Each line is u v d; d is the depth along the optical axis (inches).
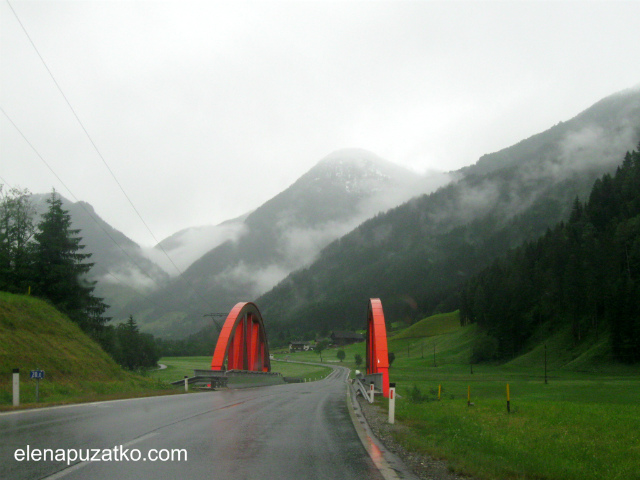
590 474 356.8
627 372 3127.5
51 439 379.2
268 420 556.4
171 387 1257.4
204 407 684.1
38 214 2017.7
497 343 4530.0
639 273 3850.9
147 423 486.3
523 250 6141.7
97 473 283.6
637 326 3235.7
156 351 3954.2
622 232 4276.6
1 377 816.3
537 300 4773.6
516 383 2524.6
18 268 1702.8
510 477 324.2
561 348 3951.8
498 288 4938.5
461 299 6264.8
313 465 324.5
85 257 1878.7
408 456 377.7
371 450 390.0
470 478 315.6
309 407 749.9
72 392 863.1
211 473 291.6
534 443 509.0
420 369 4286.4
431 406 989.8
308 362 6058.1
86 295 1879.9
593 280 3902.6
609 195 5433.1
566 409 923.4
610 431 611.2
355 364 5561.0
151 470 293.7
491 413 833.5
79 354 1132.5
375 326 1350.9
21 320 1071.0
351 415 647.1
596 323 3850.9
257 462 325.7
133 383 1169.4
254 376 1720.0
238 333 1721.2
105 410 599.5
